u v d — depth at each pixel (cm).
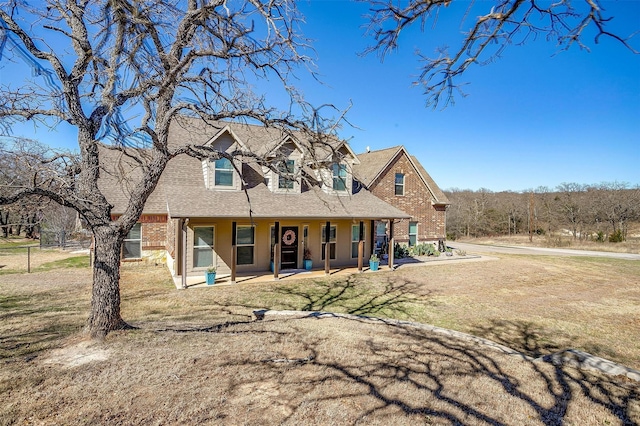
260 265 1588
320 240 1733
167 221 1703
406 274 1628
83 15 646
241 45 675
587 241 3794
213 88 731
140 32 607
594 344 823
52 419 404
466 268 1834
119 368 537
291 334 752
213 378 521
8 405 429
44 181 597
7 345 629
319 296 1195
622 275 1764
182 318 879
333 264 1783
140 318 864
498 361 646
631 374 589
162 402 448
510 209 4834
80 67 634
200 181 1521
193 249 1453
